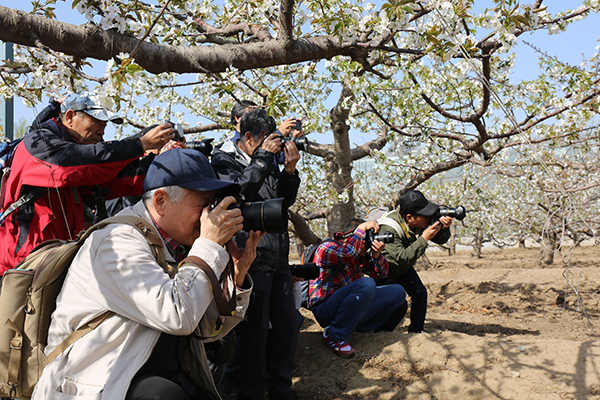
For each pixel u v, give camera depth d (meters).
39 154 2.26
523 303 6.75
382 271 3.67
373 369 3.41
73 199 2.43
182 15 3.69
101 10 2.84
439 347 3.47
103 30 2.82
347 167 6.67
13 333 1.56
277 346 3.05
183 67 3.14
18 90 3.22
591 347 3.26
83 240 1.61
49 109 2.60
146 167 2.74
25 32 2.61
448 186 11.91
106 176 2.34
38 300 1.55
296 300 3.68
